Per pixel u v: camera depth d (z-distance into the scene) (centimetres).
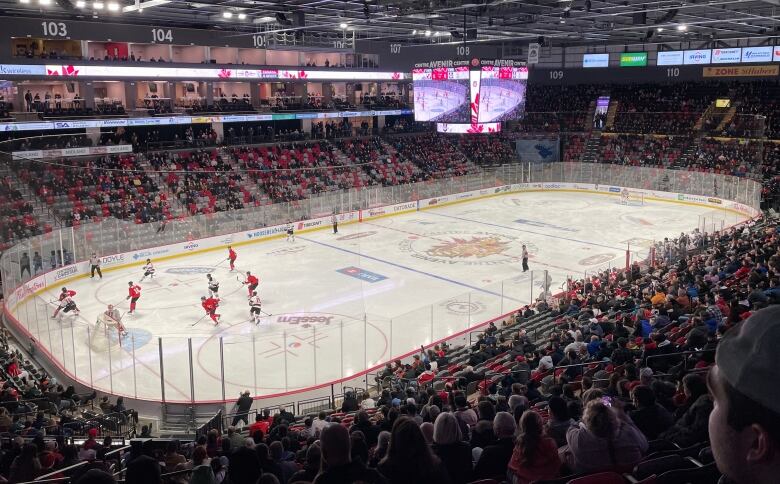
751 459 136
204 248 4056
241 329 2672
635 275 2719
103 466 860
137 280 3466
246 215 4241
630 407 768
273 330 2622
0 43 3878
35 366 2302
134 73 4388
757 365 135
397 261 3772
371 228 4647
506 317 2777
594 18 4403
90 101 4384
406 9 3647
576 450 536
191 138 4978
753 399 132
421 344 2473
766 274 1880
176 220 3934
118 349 2283
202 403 1956
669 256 3231
